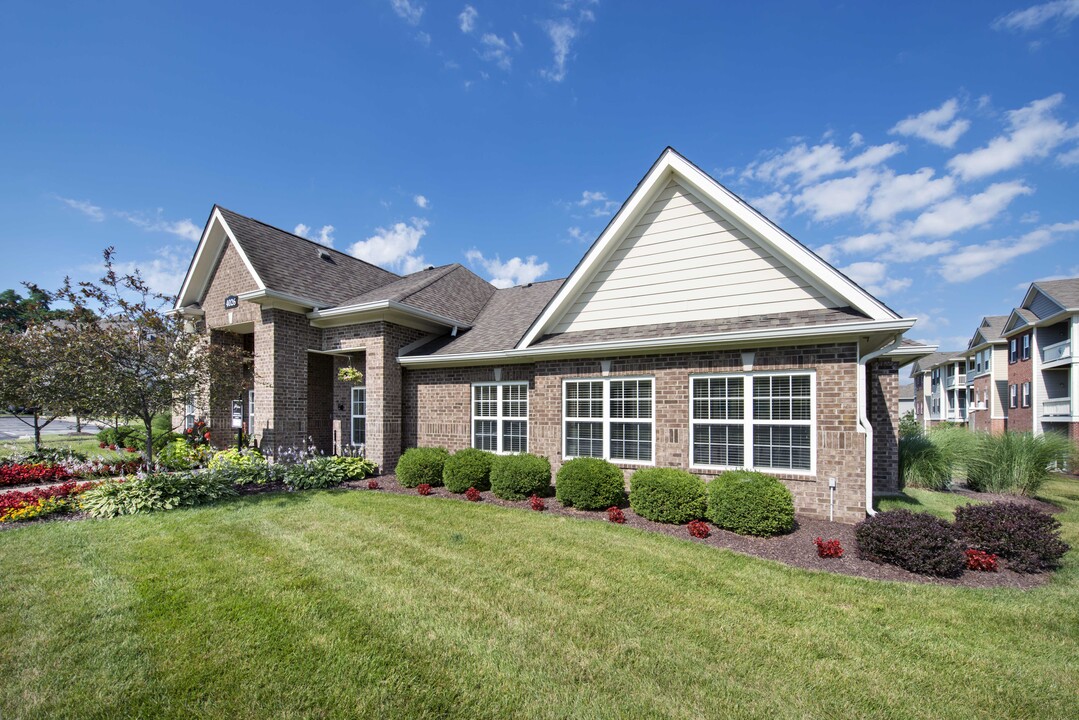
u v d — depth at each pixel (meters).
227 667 3.80
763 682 3.69
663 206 10.18
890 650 4.16
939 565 5.70
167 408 10.33
